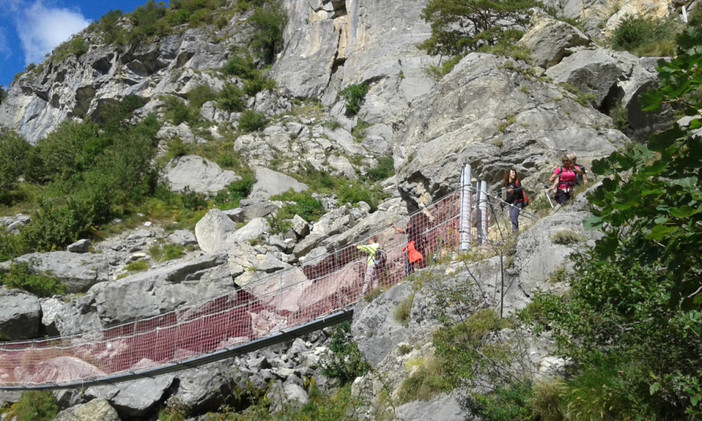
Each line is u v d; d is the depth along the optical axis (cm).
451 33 2812
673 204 522
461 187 1216
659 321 675
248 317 1459
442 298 965
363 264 1329
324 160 3011
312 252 1994
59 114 4988
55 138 3155
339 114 3416
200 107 3528
